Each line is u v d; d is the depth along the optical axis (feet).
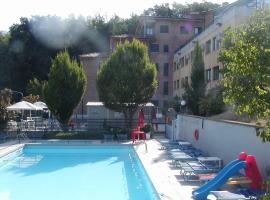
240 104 17.70
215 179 37.42
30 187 49.57
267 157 37.42
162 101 199.41
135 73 102.73
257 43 16.62
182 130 87.81
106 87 104.12
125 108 105.50
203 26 200.44
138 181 53.47
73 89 104.32
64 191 47.24
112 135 92.58
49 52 233.96
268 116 17.10
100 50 249.55
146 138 94.89
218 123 56.03
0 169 62.49
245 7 95.25
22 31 234.17
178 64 182.50
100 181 53.36
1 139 88.12
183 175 45.62
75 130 101.81
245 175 37.55
